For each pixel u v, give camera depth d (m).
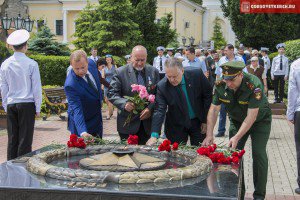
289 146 10.08
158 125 5.22
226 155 4.03
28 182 3.18
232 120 5.58
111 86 5.71
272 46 28.52
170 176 3.22
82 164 3.59
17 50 6.89
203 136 5.63
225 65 4.84
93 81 5.46
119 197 2.94
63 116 13.70
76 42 25.94
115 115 14.84
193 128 5.58
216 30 46.12
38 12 42.31
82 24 26.00
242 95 4.96
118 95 5.66
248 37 28.77
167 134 5.64
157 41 27.08
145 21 26.75
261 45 29.02
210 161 3.70
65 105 13.97
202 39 49.56
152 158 3.77
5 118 12.25
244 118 5.21
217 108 5.17
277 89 17.16
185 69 5.48
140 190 2.98
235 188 3.06
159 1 39.84
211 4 49.03
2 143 10.02
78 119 5.08
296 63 6.30
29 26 17.92
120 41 23.89
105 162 3.56
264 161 5.43
